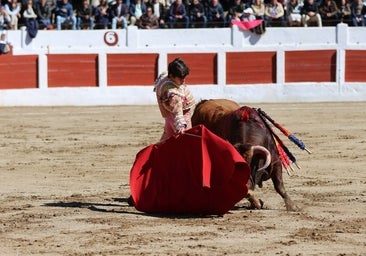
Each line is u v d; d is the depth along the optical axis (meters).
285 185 16.64
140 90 35.28
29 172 18.81
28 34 34.62
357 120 28.56
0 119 29.83
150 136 25.12
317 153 21.31
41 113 31.78
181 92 13.80
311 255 10.94
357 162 19.84
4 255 11.06
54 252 11.20
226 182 13.04
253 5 36.62
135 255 10.97
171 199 13.62
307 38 35.72
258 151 12.97
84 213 13.85
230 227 12.66
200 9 36.38
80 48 35.00
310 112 31.30
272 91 35.75
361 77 35.84
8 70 34.47
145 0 37.28
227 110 14.43
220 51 35.47
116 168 19.33
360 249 11.26
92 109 33.25
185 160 13.59
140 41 35.22
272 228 12.56
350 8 36.97
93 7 36.53
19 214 13.80
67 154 21.69
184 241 11.74
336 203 14.60
